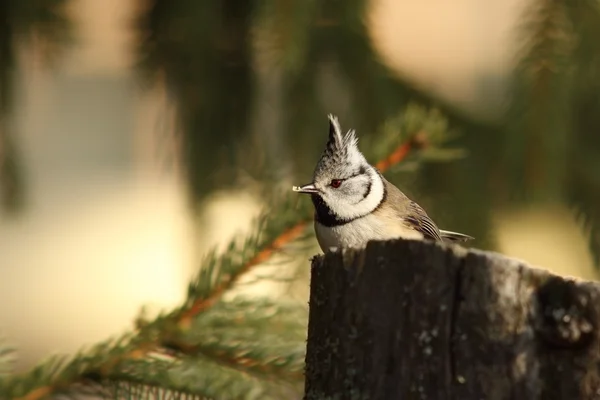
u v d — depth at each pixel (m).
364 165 8.40
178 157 9.83
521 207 9.63
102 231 17.03
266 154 9.65
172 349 5.86
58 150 16.98
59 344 15.23
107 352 5.63
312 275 5.12
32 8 9.32
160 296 16.14
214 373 5.74
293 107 9.44
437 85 9.65
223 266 6.18
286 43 8.32
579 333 4.38
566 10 8.66
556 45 8.73
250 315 5.98
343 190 8.36
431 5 15.51
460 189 9.58
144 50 9.57
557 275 4.51
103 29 10.15
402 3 15.59
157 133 9.81
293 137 9.52
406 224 8.56
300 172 9.53
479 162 9.55
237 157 9.70
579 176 9.18
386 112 9.30
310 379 5.00
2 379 5.47
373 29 9.20
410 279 4.63
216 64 9.46
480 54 14.21
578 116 9.08
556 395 4.42
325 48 9.18
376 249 4.75
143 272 16.55
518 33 8.84
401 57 11.86
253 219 6.56
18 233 16.84
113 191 17.45
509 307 4.48
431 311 4.57
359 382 4.71
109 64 14.55
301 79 9.31
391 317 4.66
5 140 9.98
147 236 16.98
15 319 15.89
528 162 8.98
